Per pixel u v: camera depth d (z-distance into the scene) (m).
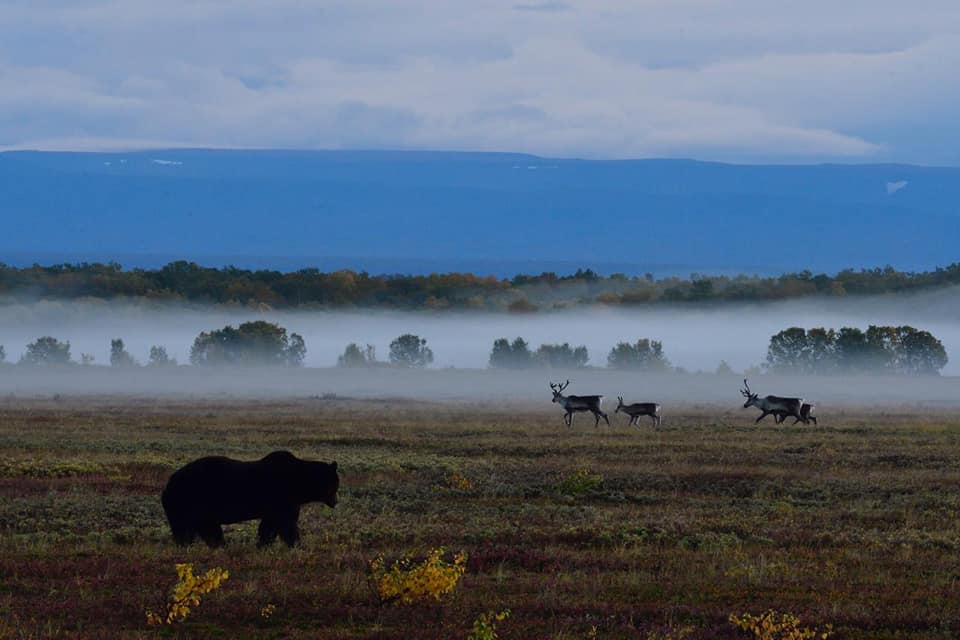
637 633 39.69
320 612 42.22
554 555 53.62
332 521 63.78
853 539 59.69
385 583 43.47
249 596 44.25
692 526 62.75
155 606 42.72
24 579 47.44
